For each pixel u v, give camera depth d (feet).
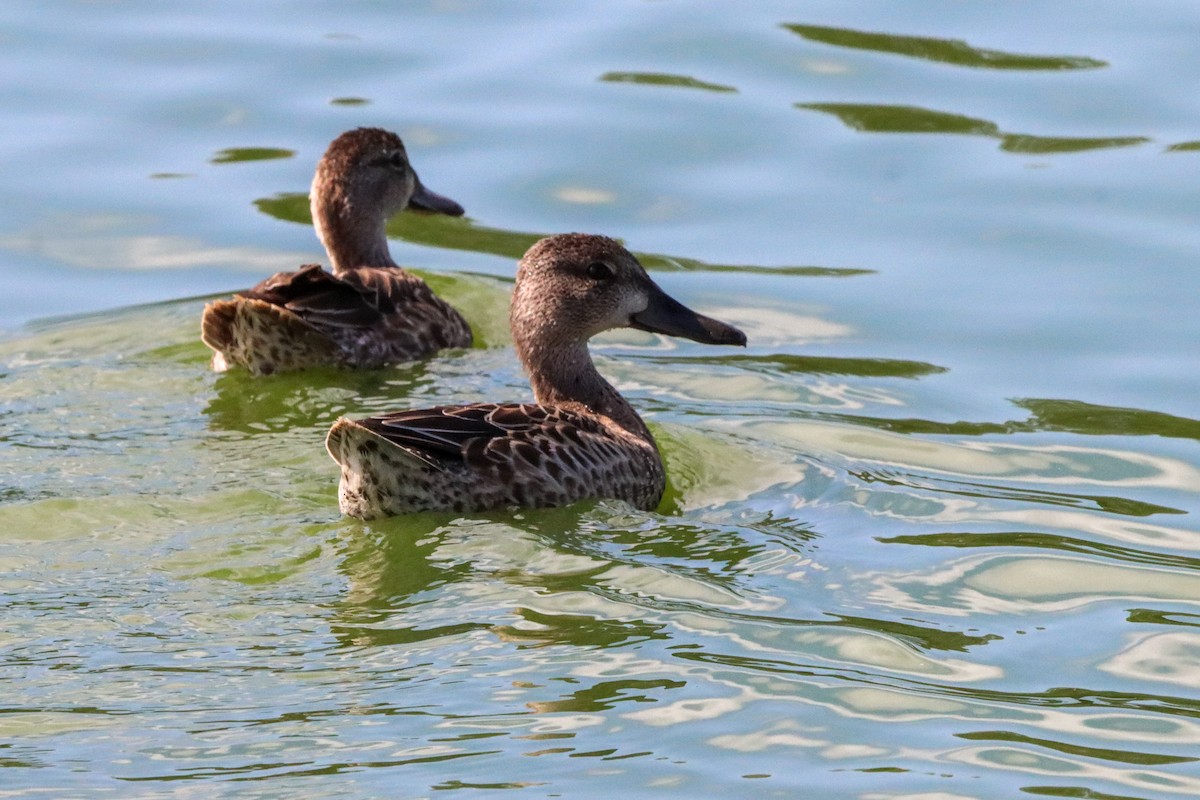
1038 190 65.16
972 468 47.09
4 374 52.65
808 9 80.48
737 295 59.88
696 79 74.13
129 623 36.52
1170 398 51.21
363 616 36.91
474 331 59.41
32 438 47.11
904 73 74.13
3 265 62.49
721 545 41.32
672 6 80.79
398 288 56.75
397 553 39.93
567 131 70.49
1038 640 36.86
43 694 33.58
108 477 44.39
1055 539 42.32
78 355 54.75
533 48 77.05
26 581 38.42
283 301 53.52
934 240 62.54
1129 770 31.68
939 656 36.01
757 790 30.53
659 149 68.95
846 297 59.26
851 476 46.39
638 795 30.22
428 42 77.56
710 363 55.62
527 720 32.83
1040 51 75.10
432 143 69.51
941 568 40.45
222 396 51.08
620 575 39.19
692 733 32.45
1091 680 35.22
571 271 47.44
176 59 76.02
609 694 33.86
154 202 66.74
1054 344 55.11
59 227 65.10
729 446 48.60
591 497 43.16
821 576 39.75
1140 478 46.26
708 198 66.39
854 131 69.67
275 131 70.69
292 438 47.62
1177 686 35.09
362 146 62.08
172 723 32.60
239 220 65.87
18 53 76.28
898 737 32.63
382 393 52.16
